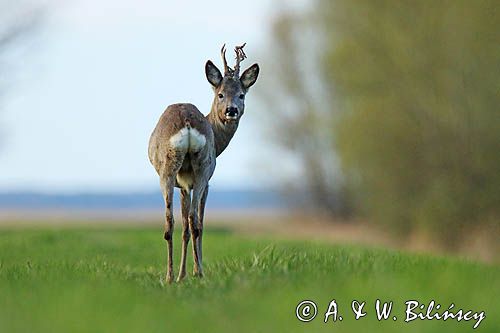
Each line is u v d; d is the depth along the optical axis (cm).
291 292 2855
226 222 17500
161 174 4056
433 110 9725
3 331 2327
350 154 10356
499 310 2611
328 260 3731
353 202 12925
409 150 9900
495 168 9481
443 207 9581
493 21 9231
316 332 2430
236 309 2659
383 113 10000
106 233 9206
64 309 2597
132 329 2345
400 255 4419
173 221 4009
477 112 9481
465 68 9450
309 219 13738
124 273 4256
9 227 14900
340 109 11588
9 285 3219
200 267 4106
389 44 9950
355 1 10162
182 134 3988
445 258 4459
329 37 10706
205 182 4122
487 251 9431
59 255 6462
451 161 9681
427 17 9612
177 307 2761
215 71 4506
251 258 4175
